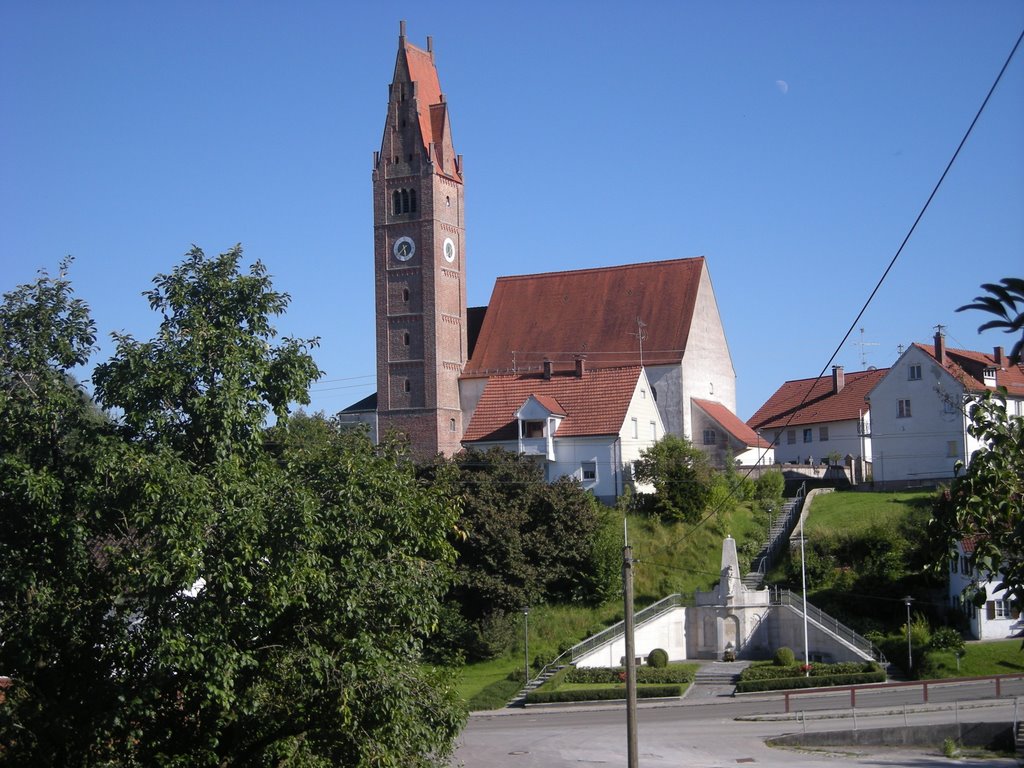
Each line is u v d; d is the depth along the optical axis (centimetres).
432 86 11525
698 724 6100
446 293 11175
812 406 11600
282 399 3334
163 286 3362
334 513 3114
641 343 10588
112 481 3091
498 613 7706
